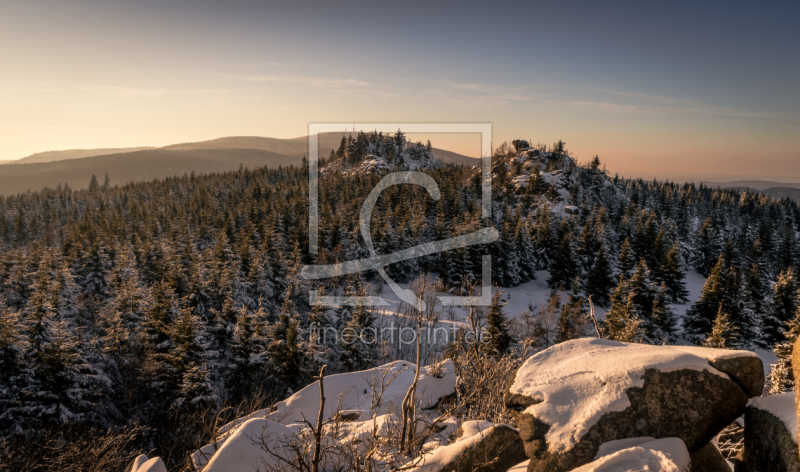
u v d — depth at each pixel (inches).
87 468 726.5
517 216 4087.1
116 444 781.9
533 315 2181.3
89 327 2042.3
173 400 1312.7
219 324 1662.2
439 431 313.4
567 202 5187.0
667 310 2037.4
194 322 1419.8
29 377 1167.6
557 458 170.9
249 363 1413.6
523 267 3277.6
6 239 5433.1
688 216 5708.7
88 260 2615.7
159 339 1524.4
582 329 1795.0
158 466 328.5
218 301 1999.3
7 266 2598.4
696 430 173.6
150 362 1467.8
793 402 169.3
